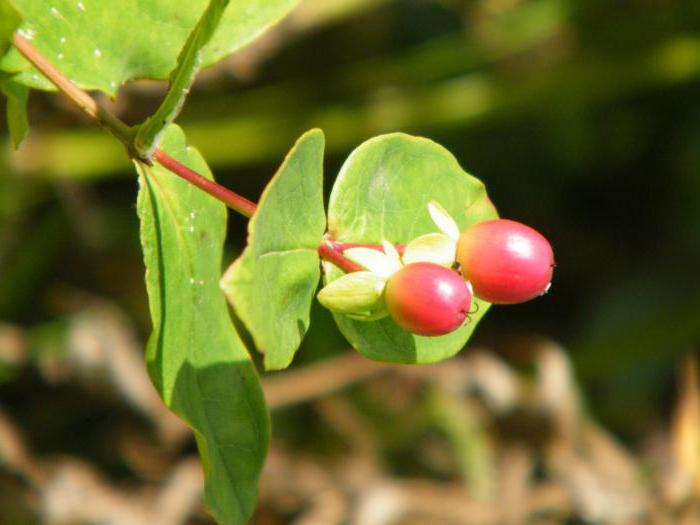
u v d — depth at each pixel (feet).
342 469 1.42
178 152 0.84
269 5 0.88
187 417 0.82
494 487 1.44
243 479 0.83
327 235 0.84
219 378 0.84
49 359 1.42
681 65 1.62
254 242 0.77
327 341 1.50
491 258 0.82
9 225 1.51
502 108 1.62
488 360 1.48
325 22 1.57
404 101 1.61
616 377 1.67
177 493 1.37
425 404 1.46
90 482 1.37
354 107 1.63
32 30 0.85
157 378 0.81
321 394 1.45
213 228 0.84
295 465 1.40
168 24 0.87
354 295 0.82
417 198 0.85
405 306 0.81
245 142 1.55
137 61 0.87
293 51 1.67
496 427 1.49
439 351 0.86
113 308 1.50
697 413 1.43
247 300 0.76
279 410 1.45
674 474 1.44
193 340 0.83
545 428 1.47
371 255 0.82
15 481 1.35
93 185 1.56
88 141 1.46
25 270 1.51
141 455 1.42
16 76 0.84
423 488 1.42
